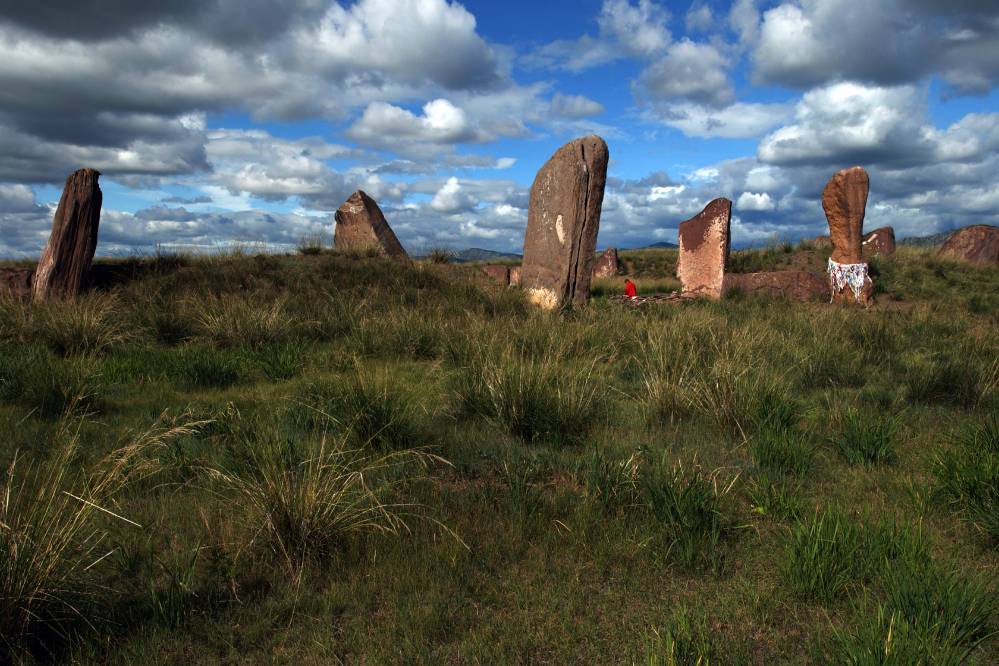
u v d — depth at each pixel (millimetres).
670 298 13469
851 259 13203
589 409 5016
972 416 5105
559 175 11484
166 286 10273
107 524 3117
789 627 2436
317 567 2771
